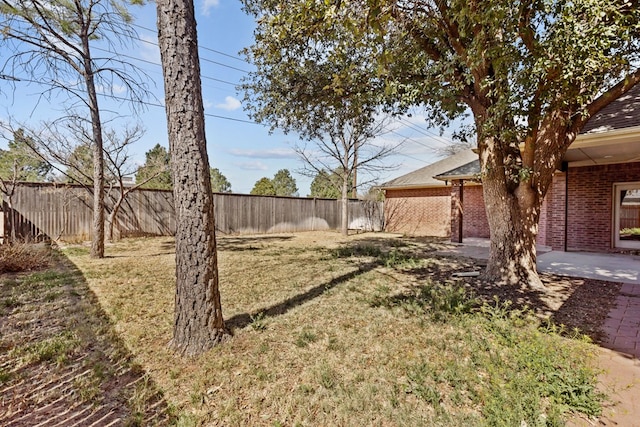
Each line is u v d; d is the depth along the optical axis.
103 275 5.90
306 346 3.13
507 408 2.15
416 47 5.36
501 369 2.62
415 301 4.45
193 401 2.30
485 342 3.16
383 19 3.66
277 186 38.12
